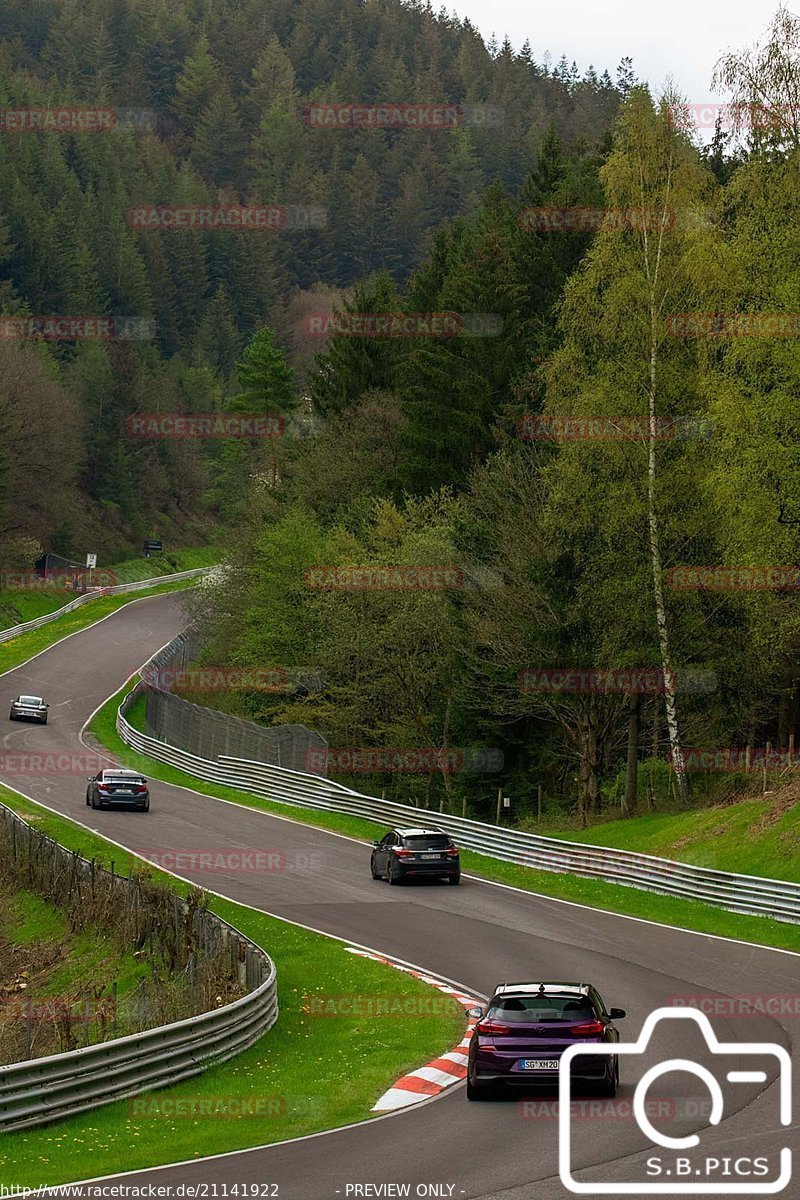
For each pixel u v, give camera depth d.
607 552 107.62
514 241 182.25
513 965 69.25
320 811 130.75
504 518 126.44
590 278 107.12
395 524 155.50
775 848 88.88
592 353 109.31
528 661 118.31
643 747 131.50
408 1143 37.44
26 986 81.75
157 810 129.50
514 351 166.25
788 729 116.62
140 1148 38.47
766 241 97.19
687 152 106.75
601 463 106.44
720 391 96.06
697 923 81.19
